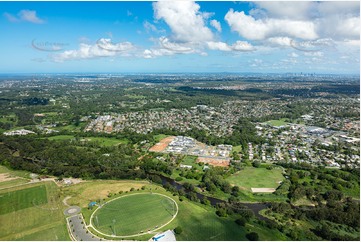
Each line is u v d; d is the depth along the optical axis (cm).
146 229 17275
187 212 19212
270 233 16912
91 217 18762
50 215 19088
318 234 17050
